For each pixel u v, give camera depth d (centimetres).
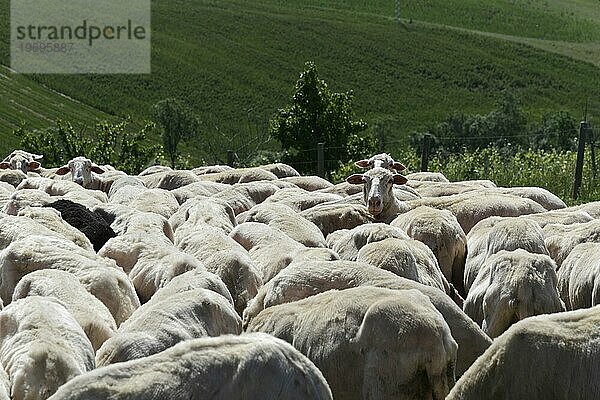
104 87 9756
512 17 13975
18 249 1231
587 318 805
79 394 651
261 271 1301
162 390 666
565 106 10269
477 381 811
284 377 708
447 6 14188
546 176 2695
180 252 1307
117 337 905
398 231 1351
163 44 10900
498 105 9169
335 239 1460
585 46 12769
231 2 12938
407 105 10081
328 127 4222
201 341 704
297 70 10756
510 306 1127
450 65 11169
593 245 1285
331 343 909
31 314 898
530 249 1314
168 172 2348
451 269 1444
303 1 13738
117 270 1207
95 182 2294
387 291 930
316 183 2259
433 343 868
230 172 2403
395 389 872
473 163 2989
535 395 788
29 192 1697
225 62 10706
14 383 805
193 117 7806
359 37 11775
